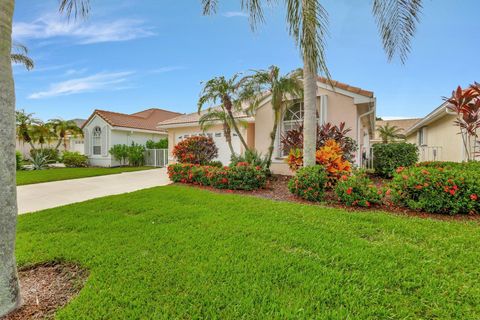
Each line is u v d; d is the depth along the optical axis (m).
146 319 2.27
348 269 3.09
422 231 4.25
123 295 2.60
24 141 21.95
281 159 10.98
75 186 10.04
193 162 11.67
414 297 2.53
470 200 5.15
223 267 3.12
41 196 8.09
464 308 2.36
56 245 3.90
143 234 4.28
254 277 2.91
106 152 20.19
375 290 2.65
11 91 2.29
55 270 3.28
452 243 3.76
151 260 3.33
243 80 9.55
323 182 6.61
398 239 3.98
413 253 3.46
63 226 4.80
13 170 2.35
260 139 11.56
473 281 2.78
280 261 3.27
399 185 5.73
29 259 3.46
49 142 24.27
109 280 2.88
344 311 2.34
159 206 6.12
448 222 4.79
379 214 5.26
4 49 2.21
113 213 5.64
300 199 6.90
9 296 2.38
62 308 2.48
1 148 2.22
